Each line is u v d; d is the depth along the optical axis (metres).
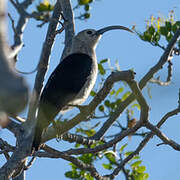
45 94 11.88
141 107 9.43
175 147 10.04
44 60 10.25
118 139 10.30
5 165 9.74
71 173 13.09
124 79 8.95
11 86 4.70
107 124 11.22
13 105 4.73
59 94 11.91
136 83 8.96
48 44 10.29
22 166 10.52
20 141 10.04
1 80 4.71
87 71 12.62
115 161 13.17
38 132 10.05
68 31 13.51
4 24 5.07
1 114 4.85
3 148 10.86
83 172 13.09
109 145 10.34
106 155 13.20
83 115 9.98
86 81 12.52
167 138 9.98
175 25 12.58
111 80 9.10
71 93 12.09
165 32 12.55
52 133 10.43
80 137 10.83
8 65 4.86
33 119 10.09
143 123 9.83
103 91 9.41
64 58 13.16
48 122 10.48
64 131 10.31
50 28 10.71
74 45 13.62
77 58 12.92
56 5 11.68
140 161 13.22
